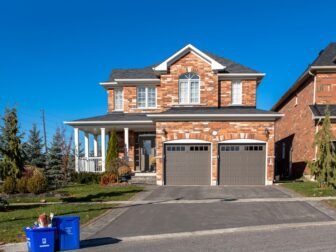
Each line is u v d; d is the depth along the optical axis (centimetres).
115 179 1947
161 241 756
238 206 1167
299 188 1558
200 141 1856
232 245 713
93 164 2227
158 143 1870
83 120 2167
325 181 1527
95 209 1124
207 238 777
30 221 927
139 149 2388
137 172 2252
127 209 1129
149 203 1247
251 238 770
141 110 2350
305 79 2217
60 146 2234
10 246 705
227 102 2200
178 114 1850
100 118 2227
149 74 2422
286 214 1028
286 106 2753
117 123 2123
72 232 700
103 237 789
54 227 676
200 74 2145
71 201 1324
